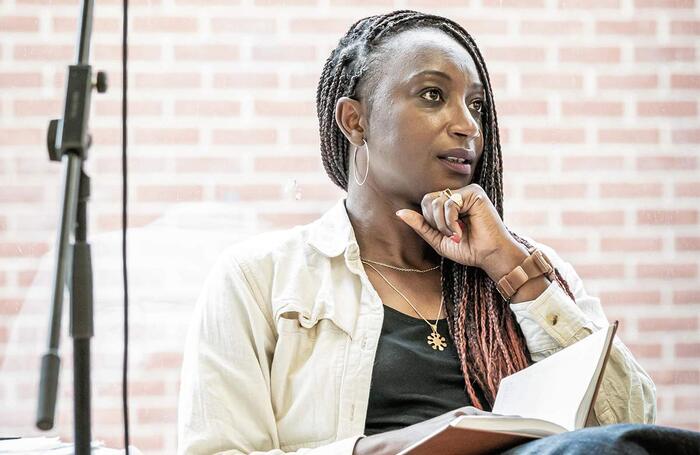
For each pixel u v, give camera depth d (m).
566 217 3.44
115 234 3.11
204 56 3.35
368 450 1.86
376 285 2.22
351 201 2.32
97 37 3.33
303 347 2.13
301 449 1.95
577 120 3.45
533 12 3.47
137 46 3.33
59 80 3.30
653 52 3.49
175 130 3.32
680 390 3.41
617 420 2.15
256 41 3.36
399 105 2.19
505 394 1.98
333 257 2.21
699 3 3.49
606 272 3.43
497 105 3.45
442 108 2.19
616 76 3.47
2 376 3.11
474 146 2.20
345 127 2.30
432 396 2.10
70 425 3.08
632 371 2.17
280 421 2.10
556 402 1.86
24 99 3.29
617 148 3.46
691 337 3.43
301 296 2.15
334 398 2.07
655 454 1.51
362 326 2.13
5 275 3.21
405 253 2.28
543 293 2.15
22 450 2.17
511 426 1.64
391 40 2.26
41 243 3.24
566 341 2.14
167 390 3.12
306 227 2.29
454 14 3.46
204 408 2.06
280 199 3.33
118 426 3.12
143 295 3.09
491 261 2.16
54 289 1.44
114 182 3.29
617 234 3.44
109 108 3.31
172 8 3.34
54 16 3.32
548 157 3.45
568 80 3.46
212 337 2.13
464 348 2.15
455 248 2.18
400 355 2.11
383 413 2.08
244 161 3.33
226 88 3.34
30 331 3.12
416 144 2.17
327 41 3.38
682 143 3.47
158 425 3.13
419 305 2.22
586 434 1.51
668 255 3.44
